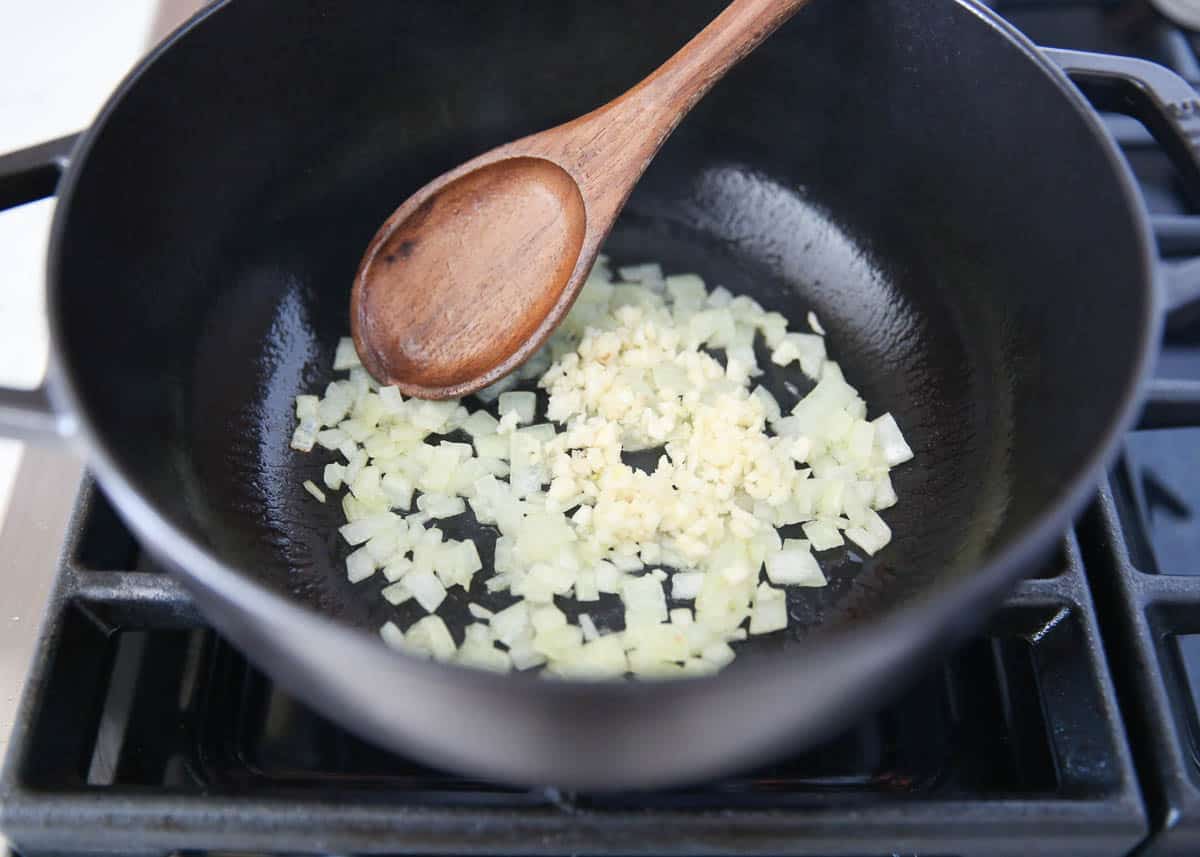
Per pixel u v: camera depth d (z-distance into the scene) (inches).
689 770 10.0
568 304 13.3
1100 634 11.3
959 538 12.4
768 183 14.9
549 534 12.7
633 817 10.3
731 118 14.6
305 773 11.2
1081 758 10.7
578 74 14.2
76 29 17.4
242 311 13.5
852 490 13.1
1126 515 12.6
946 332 13.6
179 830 10.2
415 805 10.3
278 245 13.8
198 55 12.0
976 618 9.8
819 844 10.4
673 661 11.9
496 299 13.5
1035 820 10.4
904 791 11.1
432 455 13.3
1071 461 11.1
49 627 10.9
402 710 9.5
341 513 13.0
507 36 13.7
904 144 13.6
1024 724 11.4
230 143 12.8
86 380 11.0
